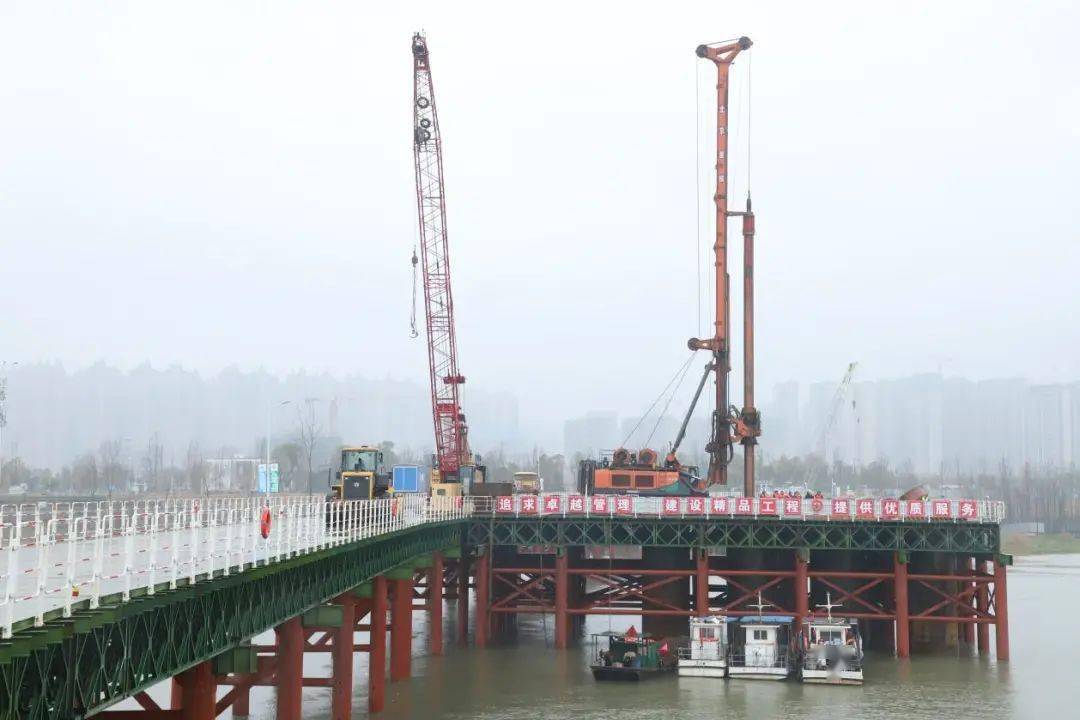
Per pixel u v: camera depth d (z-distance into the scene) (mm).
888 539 100125
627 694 82062
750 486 121062
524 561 113625
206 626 41562
